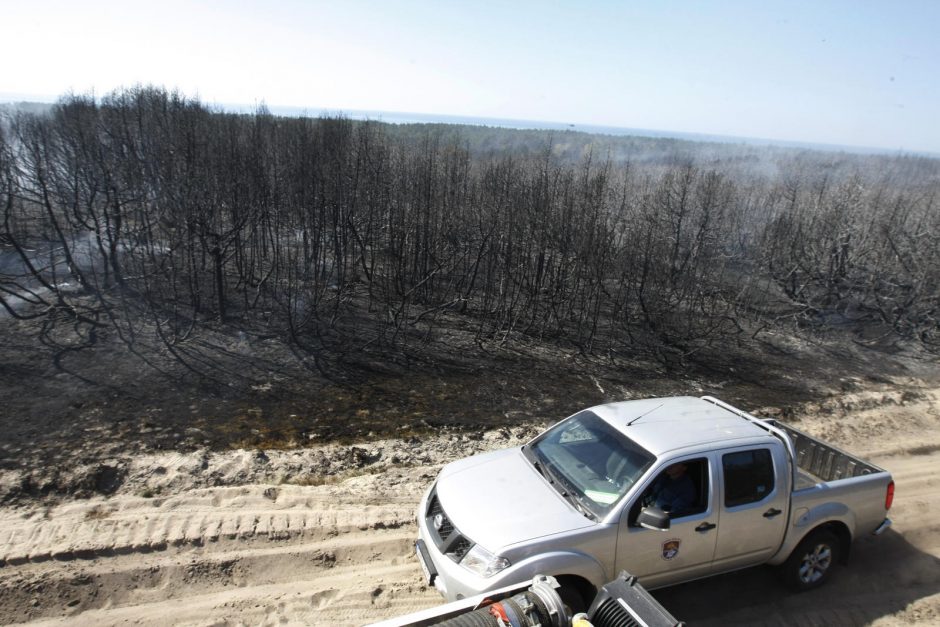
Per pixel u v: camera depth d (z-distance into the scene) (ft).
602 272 42.11
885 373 40.29
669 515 13.98
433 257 46.75
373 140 52.65
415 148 67.87
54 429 22.67
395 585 15.58
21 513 17.17
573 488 14.60
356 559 16.51
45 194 37.09
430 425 26.30
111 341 32.30
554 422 27.89
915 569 17.97
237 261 42.01
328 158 43.98
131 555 15.67
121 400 25.75
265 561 16.01
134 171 38.93
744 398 33.55
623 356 38.99
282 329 36.52
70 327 33.68
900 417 31.19
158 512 17.58
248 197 41.16
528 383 32.68
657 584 14.40
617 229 48.57
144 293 38.29
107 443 21.95
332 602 14.79
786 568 16.10
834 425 29.60
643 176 71.77
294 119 57.21
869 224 56.08
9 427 22.48
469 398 29.81
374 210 44.62
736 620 15.02
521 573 12.32
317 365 32.04
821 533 16.19
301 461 21.62
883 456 26.53
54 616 13.66
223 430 23.97
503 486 14.75
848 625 15.16
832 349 44.78
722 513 14.53
